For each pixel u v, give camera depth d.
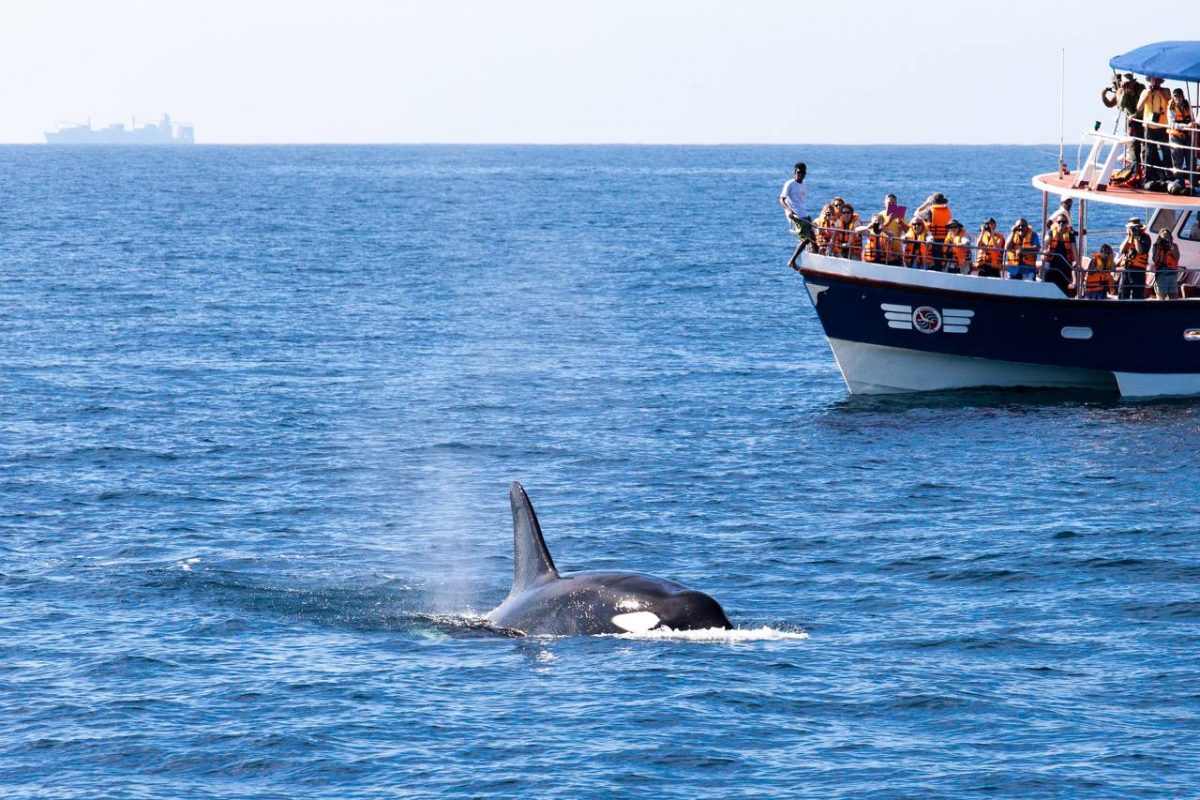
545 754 57.78
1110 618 76.38
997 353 155.00
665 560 89.75
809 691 64.56
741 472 117.56
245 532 97.69
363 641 72.75
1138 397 153.88
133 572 86.00
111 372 169.62
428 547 94.44
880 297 155.00
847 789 54.53
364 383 165.38
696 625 71.50
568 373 173.75
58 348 188.75
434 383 165.75
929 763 56.91
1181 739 59.03
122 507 104.44
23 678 67.62
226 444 128.75
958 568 86.94
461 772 56.31
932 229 159.38
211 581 84.31
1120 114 157.12
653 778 55.56
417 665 68.62
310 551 92.69
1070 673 67.44
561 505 106.19
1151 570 85.81
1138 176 156.75
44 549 91.94
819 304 157.62
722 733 59.75
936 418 143.38
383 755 58.06
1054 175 163.25
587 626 71.56
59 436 130.62
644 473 117.50
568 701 63.19
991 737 59.47
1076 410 147.12
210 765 57.53
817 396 157.88
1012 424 139.75
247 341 199.50
